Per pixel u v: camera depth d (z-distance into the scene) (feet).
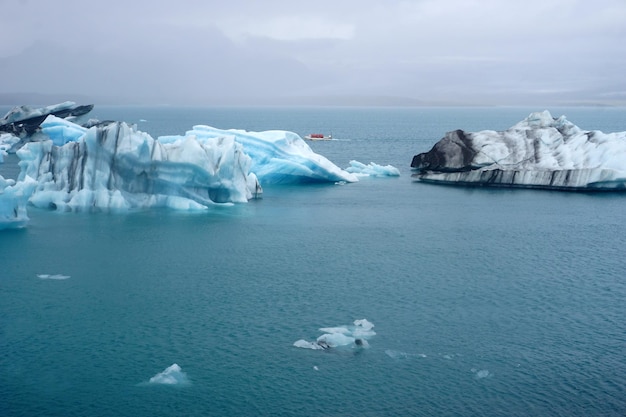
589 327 125.39
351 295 141.38
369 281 151.23
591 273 159.12
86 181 221.25
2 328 122.42
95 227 197.77
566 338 120.26
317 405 97.35
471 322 127.24
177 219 211.41
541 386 102.99
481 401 98.63
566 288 147.84
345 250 177.78
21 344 115.85
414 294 142.72
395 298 139.95
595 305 137.08
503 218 222.69
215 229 199.00
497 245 185.78
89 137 221.05
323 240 188.44
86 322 125.59
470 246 184.34
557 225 212.02
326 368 107.86
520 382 104.12
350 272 157.89
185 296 139.85
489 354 113.50
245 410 95.96
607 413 95.81
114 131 220.02
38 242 180.55
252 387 102.06
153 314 129.70
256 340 118.01
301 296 140.56
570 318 129.90
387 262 166.91
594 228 208.13
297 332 121.49
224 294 141.28
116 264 161.68
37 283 147.02
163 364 108.99
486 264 166.40
